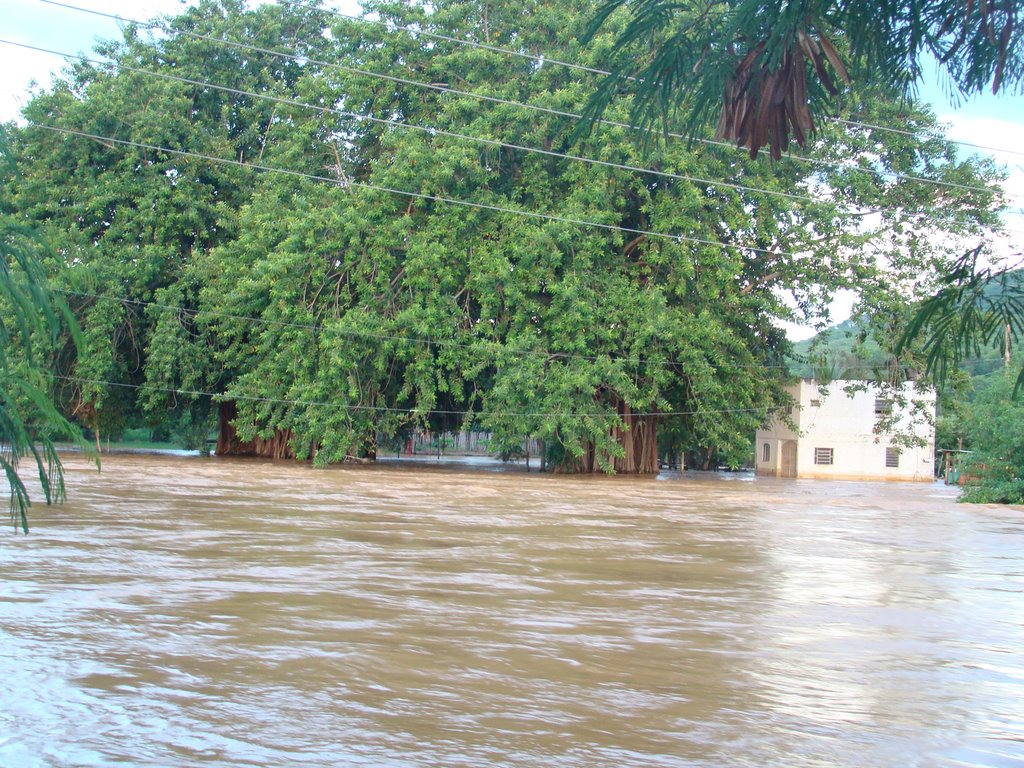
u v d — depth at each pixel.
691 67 4.25
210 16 46.72
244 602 11.62
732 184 38.53
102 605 11.22
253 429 40.56
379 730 7.35
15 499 4.02
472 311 40.56
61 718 7.39
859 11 4.07
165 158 43.25
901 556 18.27
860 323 39.62
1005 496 33.84
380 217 39.16
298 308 38.62
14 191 40.84
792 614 12.19
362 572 14.00
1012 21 3.83
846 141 37.62
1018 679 9.36
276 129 44.16
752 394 40.50
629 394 37.53
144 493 25.36
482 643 10.09
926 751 7.21
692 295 39.78
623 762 6.84
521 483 35.28
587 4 37.84
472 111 38.94
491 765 6.71
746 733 7.54
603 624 11.18
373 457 45.69
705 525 22.52
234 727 7.31
